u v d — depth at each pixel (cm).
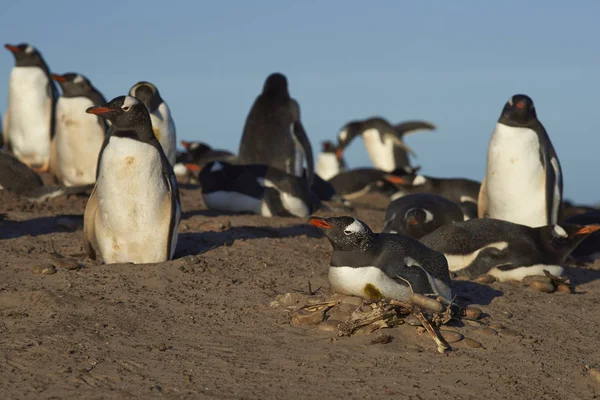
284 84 1750
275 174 1459
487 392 623
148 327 730
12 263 914
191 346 689
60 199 1390
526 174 1207
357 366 659
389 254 755
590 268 1142
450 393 616
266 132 1698
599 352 733
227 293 839
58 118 1523
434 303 737
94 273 883
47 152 1902
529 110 1205
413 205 1230
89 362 639
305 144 1736
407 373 650
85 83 1527
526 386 638
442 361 680
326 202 1741
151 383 605
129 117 905
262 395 593
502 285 948
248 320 762
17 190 1385
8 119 1914
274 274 919
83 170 1528
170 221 930
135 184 908
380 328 731
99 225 934
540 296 914
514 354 708
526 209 1221
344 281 759
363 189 2072
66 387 591
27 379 602
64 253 984
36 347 664
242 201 1438
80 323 727
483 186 1282
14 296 789
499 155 1214
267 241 1098
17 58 1886
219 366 646
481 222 998
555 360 700
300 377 631
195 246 1047
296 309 784
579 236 984
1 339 680
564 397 625
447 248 974
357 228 748
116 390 589
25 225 1146
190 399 580
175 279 877
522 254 973
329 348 695
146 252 934
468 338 727
